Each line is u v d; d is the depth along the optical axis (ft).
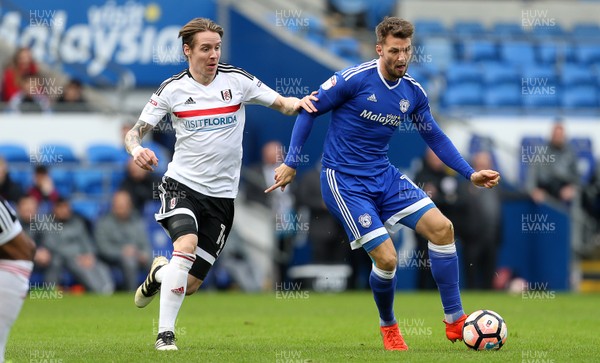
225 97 92.63
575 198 227.81
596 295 203.92
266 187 213.46
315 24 276.82
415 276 213.46
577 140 246.27
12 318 65.21
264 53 223.71
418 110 96.32
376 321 134.72
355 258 207.62
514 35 291.99
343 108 93.81
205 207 93.71
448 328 95.20
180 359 81.25
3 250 64.80
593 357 86.22
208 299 185.37
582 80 271.90
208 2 241.14
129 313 147.43
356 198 93.09
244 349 92.68
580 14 302.25
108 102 241.14
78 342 101.60
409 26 89.92
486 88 264.52
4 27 238.48
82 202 216.13
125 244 200.64
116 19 240.53
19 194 198.29
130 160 204.85
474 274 211.00
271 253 216.33
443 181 203.92
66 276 203.21
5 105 225.97
